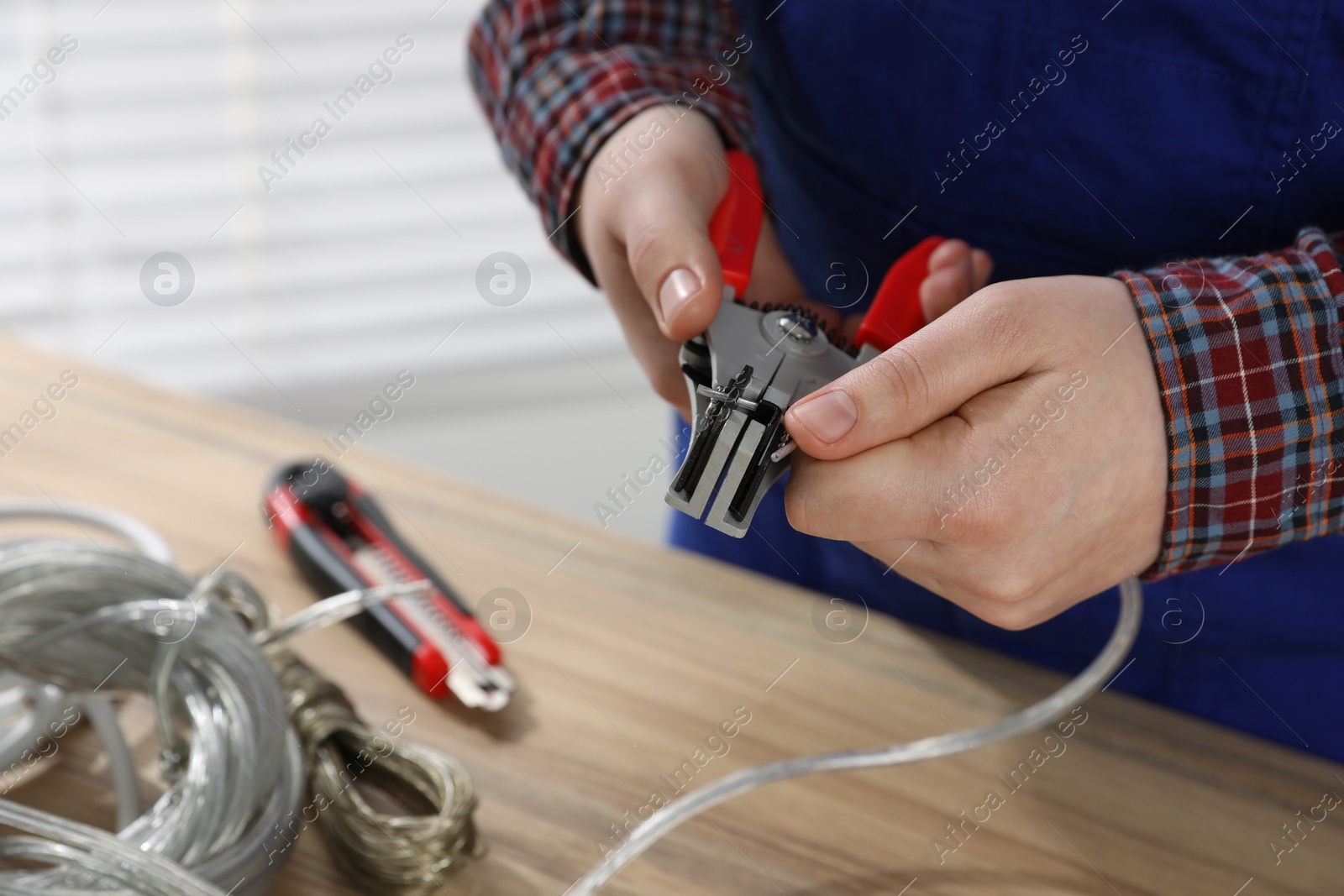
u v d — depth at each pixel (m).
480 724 0.50
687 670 0.54
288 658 0.48
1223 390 0.39
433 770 0.44
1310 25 0.47
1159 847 0.47
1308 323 0.39
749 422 0.38
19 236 1.16
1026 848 0.46
